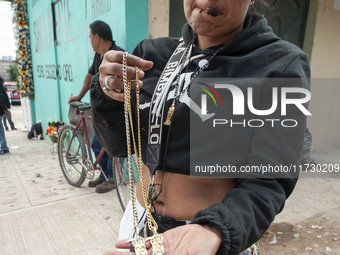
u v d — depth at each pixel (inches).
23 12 267.9
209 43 32.8
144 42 40.8
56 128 192.4
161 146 31.8
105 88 29.9
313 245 84.0
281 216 101.5
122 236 38.3
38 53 247.3
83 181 121.7
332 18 162.4
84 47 148.9
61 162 133.0
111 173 118.5
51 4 192.5
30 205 107.6
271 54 27.7
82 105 111.1
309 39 158.9
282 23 147.6
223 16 28.3
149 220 28.0
